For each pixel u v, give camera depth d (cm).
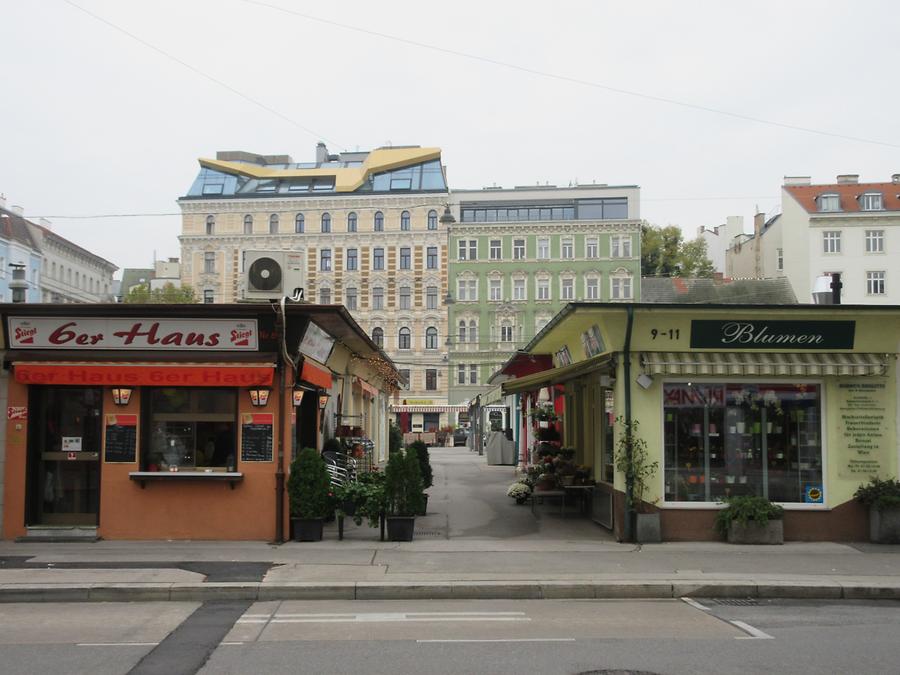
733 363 1361
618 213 6900
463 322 6838
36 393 1373
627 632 842
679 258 7562
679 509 1378
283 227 6944
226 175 7144
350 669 705
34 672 692
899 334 1387
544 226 6781
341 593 1016
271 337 1347
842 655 752
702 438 1395
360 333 1652
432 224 6881
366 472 1780
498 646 782
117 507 1353
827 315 1355
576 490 1745
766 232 6919
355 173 7075
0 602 985
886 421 1394
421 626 868
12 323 1334
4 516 1348
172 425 1384
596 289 6731
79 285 7031
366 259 6900
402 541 1366
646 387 1370
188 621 889
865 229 6175
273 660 733
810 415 1406
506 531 1509
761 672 697
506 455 3431
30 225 6184
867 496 1367
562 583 1038
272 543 1327
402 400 6812
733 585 1041
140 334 1340
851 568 1143
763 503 1350
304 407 1659
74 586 1002
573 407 2100
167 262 8088
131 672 695
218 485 1356
